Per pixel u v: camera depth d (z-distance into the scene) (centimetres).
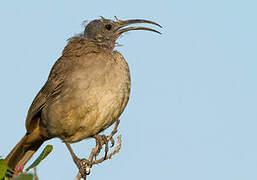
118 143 962
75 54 1170
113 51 1190
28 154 1241
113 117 1136
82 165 1110
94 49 1172
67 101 1112
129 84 1159
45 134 1207
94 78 1101
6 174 770
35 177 682
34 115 1185
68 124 1127
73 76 1114
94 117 1111
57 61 1210
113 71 1121
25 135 1215
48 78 1195
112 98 1110
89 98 1097
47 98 1162
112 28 1272
